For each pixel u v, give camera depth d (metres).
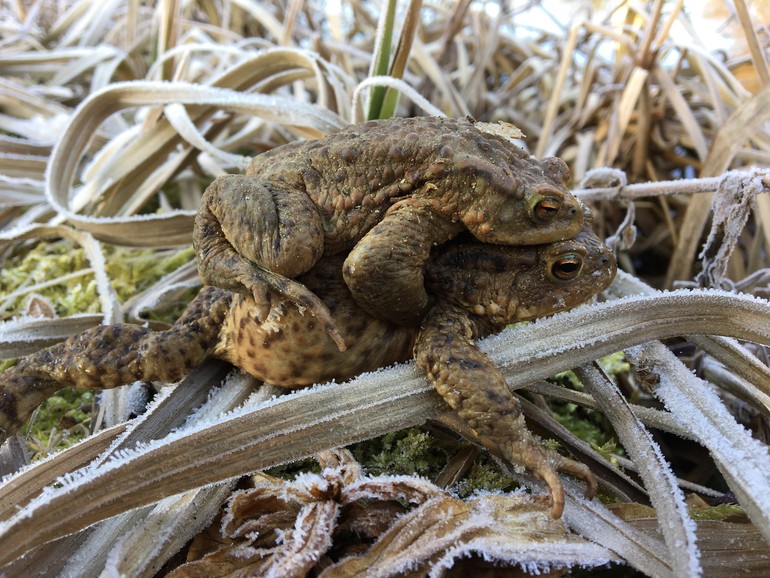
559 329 0.12
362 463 0.12
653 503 0.10
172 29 0.22
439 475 0.12
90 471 0.10
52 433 0.14
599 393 0.12
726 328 0.12
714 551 0.10
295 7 0.23
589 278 0.11
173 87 0.17
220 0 0.30
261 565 0.09
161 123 0.19
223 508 0.11
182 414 0.12
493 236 0.11
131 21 0.26
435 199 0.11
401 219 0.10
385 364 0.12
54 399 0.15
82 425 0.14
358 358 0.11
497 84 0.29
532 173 0.11
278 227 0.10
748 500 0.09
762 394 0.13
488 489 0.11
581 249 0.11
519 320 0.12
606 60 0.26
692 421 0.11
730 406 0.15
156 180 0.20
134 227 0.17
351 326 0.11
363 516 0.10
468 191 0.10
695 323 0.12
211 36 0.28
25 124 0.22
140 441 0.11
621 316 0.12
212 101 0.17
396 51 0.17
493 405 0.10
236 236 0.10
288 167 0.11
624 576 0.10
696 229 0.18
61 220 0.17
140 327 0.12
